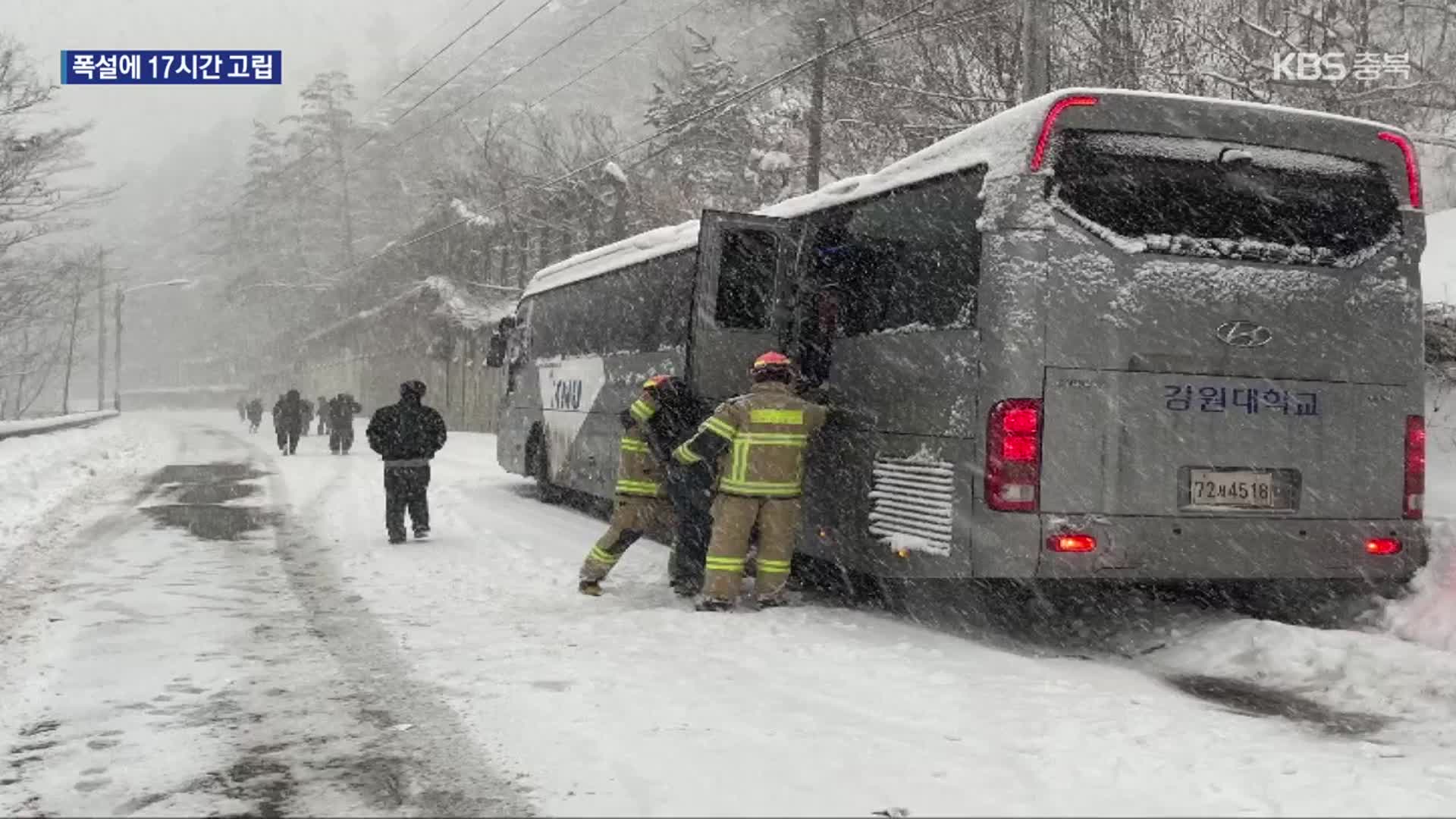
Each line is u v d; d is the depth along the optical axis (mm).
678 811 4141
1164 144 6973
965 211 7219
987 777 4500
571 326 15172
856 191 8422
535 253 41500
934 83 20719
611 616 7848
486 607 8320
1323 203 7215
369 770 4738
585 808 4234
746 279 8953
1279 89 15898
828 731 5125
